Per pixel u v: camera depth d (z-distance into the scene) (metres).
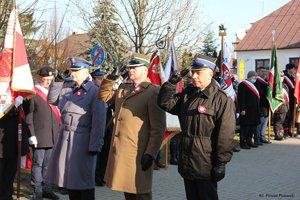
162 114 5.16
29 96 6.48
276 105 13.55
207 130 4.70
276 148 12.64
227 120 4.62
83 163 5.67
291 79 15.27
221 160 4.63
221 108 4.66
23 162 7.31
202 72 4.77
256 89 12.39
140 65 5.20
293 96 15.08
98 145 5.68
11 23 6.49
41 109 6.76
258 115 12.40
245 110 12.30
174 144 10.09
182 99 4.98
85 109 5.73
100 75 7.71
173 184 8.22
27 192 7.39
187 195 4.94
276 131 14.35
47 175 5.85
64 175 5.67
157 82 9.15
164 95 4.91
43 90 6.86
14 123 6.41
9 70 6.41
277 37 41.81
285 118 14.73
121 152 5.16
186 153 4.77
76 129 5.70
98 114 5.66
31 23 10.63
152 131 5.12
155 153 5.11
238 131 13.89
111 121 7.73
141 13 17.38
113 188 5.12
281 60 41.06
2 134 6.29
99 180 8.06
